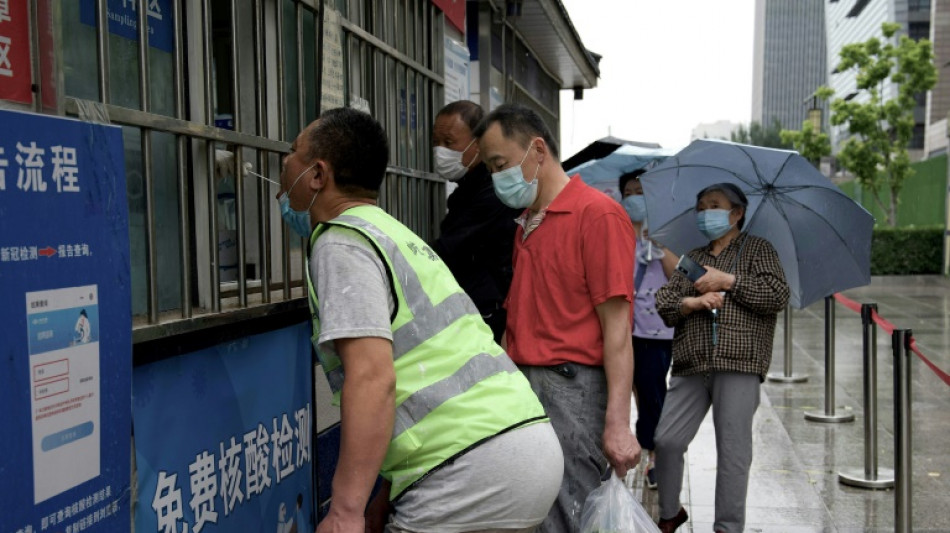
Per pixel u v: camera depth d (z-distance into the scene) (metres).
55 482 1.98
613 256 3.23
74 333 2.03
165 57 2.89
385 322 2.25
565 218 3.33
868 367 5.85
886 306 16.59
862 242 5.18
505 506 2.33
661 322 5.52
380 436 2.21
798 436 7.14
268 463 3.30
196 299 2.92
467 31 7.79
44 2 2.07
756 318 4.51
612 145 8.66
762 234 5.36
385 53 4.63
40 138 1.92
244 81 3.55
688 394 4.62
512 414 2.39
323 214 2.50
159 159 2.83
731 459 4.48
